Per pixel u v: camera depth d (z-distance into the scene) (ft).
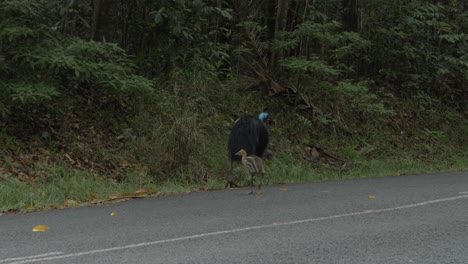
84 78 36.55
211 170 36.06
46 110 36.47
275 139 43.37
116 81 35.73
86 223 22.21
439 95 59.67
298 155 42.70
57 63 32.22
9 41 32.22
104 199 28.55
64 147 34.63
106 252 17.79
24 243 18.98
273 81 48.14
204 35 45.50
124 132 37.42
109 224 21.99
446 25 54.70
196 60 43.68
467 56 56.44
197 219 22.84
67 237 19.81
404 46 55.47
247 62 48.34
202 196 29.14
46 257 17.25
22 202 26.66
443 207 25.34
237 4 48.98
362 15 55.88
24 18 33.50
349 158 44.88
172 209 25.22
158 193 30.37
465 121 57.36
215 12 45.34
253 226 21.48
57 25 38.50
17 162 31.73
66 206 26.71
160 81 42.93
